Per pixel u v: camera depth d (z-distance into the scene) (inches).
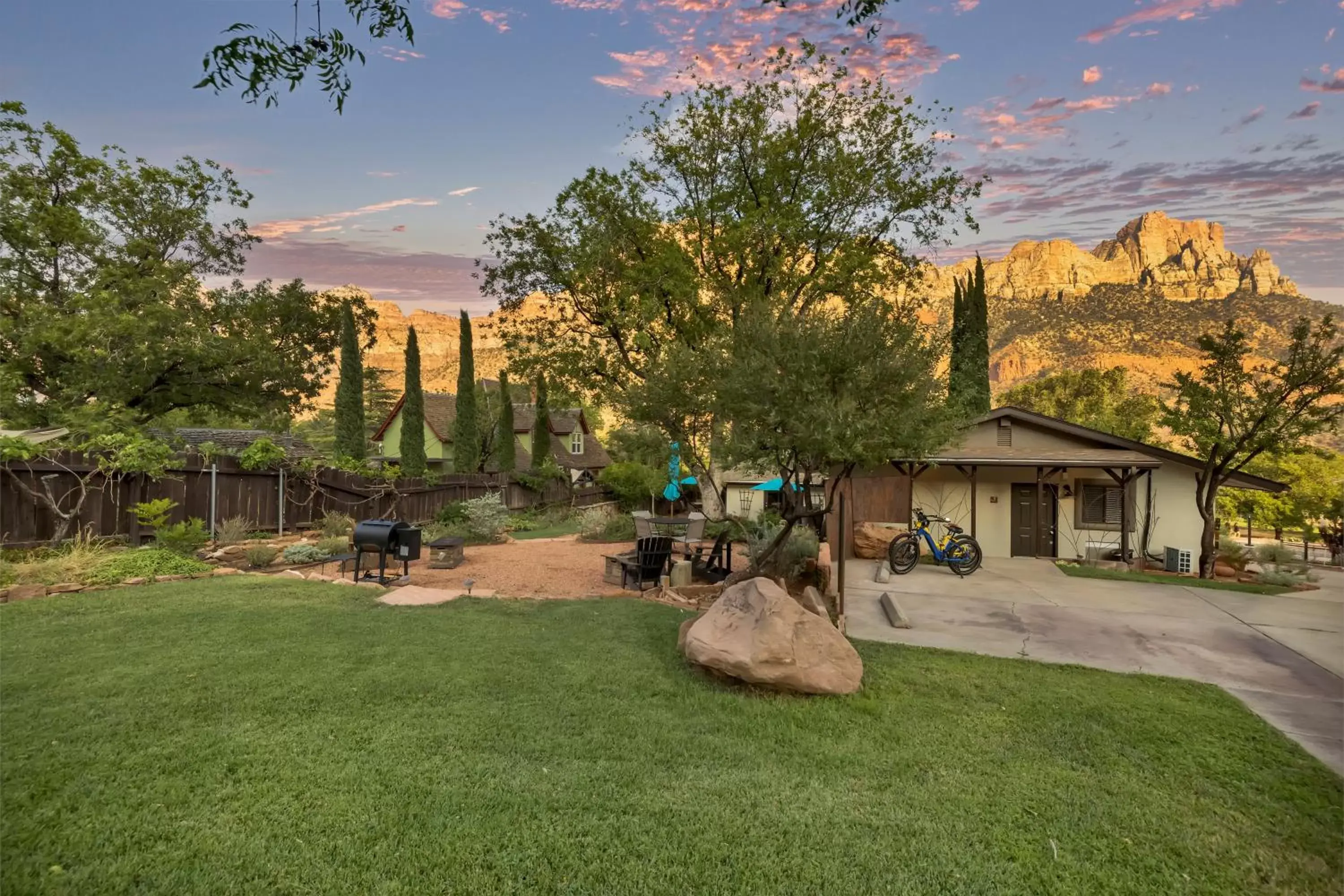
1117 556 620.4
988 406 904.9
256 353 872.9
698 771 157.8
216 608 295.3
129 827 124.1
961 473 655.8
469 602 338.0
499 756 161.2
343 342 1098.7
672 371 340.8
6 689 190.1
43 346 709.9
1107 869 124.0
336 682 205.3
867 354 288.7
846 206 751.1
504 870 116.9
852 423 272.1
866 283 720.3
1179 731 191.8
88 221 817.5
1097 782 158.9
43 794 133.9
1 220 739.4
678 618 317.4
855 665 223.6
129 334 721.0
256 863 115.6
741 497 1115.9
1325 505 1041.5
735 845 127.3
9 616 273.9
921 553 584.7
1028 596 409.7
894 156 742.5
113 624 264.4
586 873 116.9
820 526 515.2
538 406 1503.4
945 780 157.6
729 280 732.0
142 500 474.9
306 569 445.7
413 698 196.2
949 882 118.1
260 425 1026.1
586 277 759.1
